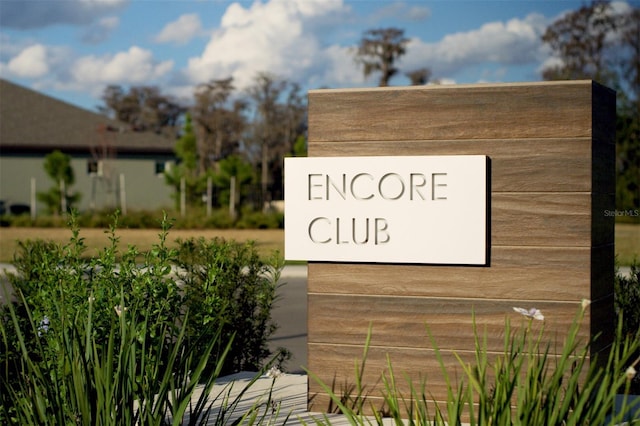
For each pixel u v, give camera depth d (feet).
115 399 11.38
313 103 16.71
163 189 154.92
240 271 22.26
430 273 16.20
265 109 241.14
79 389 11.06
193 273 21.48
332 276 16.67
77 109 157.99
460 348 16.07
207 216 112.68
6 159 140.46
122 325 11.91
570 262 15.53
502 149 15.84
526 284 15.72
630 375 10.00
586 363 15.25
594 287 15.75
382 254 16.26
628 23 164.45
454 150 16.08
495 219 15.88
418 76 224.74
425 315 16.24
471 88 15.97
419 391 16.24
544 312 15.62
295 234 16.66
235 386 19.15
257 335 22.49
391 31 221.46
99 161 148.56
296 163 16.61
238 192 128.88
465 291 16.03
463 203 15.84
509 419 10.18
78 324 13.42
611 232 17.02
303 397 18.06
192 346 12.69
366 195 16.31
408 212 16.12
